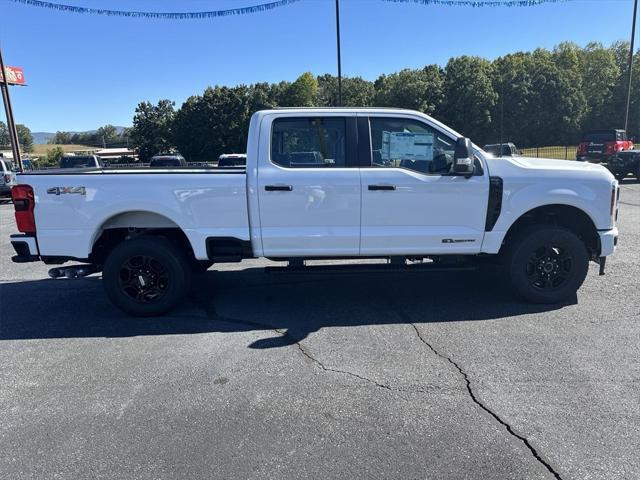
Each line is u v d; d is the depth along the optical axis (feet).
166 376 12.75
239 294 19.99
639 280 20.51
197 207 16.67
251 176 16.57
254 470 8.91
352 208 16.72
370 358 13.57
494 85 198.08
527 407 10.84
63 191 16.55
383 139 16.98
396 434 9.95
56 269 17.33
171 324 16.66
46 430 10.39
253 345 14.69
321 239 16.88
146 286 17.30
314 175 16.56
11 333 16.12
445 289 20.04
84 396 11.80
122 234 18.20
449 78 205.16
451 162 16.93
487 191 16.78
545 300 17.63
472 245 17.12
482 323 16.07
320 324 16.34
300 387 12.00
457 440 9.69
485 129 196.95
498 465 8.92
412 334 15.25
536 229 17.25
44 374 13.07
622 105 219.41
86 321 17.20
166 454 9.45
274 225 16.80
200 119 197.06
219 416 10.76
